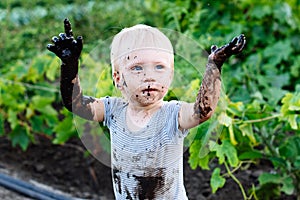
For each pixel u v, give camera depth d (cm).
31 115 414
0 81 414
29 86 420
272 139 313
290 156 307
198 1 486
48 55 448
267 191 325
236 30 470
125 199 183
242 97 356
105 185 398
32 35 579
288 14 492
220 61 163
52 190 396
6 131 470
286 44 464
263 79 406
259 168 369
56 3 609
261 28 491
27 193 378
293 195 340
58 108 476
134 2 604
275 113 312
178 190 183
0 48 552
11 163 432
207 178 368
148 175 179
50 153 438
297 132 311
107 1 604
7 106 429
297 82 450
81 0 600
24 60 531
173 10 463
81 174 413
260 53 465
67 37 162
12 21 607
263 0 492
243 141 304
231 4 489
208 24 476
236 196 352
